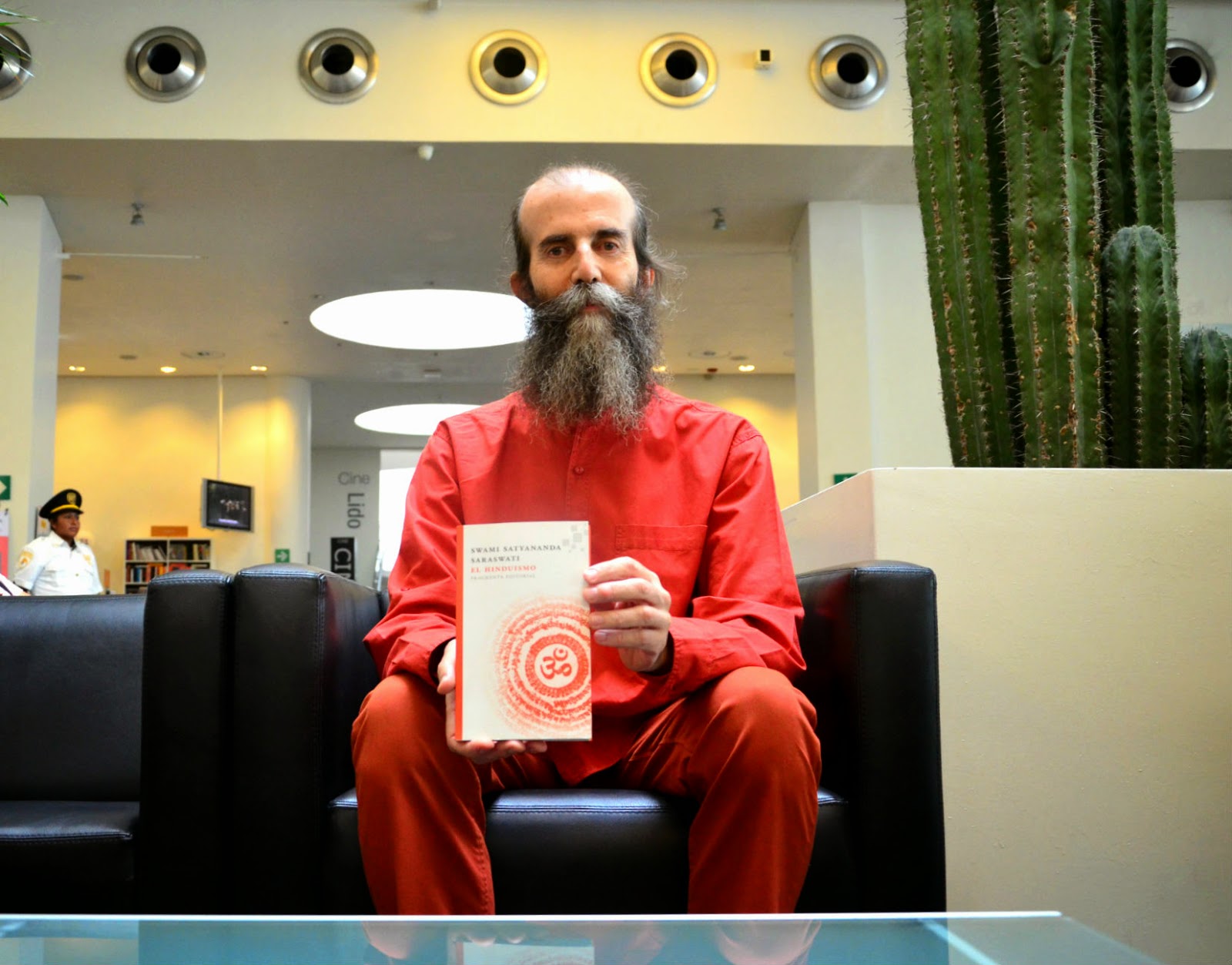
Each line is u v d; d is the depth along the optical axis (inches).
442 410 535.8
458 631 46.1
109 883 57.9
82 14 245.1
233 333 416.5
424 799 48.8
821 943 29.2
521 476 63.3
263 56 246.7
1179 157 260.1
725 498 61.2
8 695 82.7
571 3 251.3
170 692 58.4
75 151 250.4
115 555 483.5
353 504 667.4
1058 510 68.3
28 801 77.5
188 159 256.4
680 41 251.8
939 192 84.9
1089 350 77.2
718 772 49.3
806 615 64.4
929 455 291.3
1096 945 28.7
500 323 375.9
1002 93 81.3
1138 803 65.9
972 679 66.4
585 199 65.1
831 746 58.4
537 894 51.3
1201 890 65.3
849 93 252.2
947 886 64.4
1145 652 67.3
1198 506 68.9
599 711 55.6
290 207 288.7
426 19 249.3
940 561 67.4
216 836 57.5
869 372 290.5
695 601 57.9
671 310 74.2
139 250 320.2
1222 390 77.0
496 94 248.1
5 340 272.7
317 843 55.8
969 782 65.4
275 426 487.2
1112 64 86.7
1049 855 65.1
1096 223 79.5
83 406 490.9
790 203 290.8
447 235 312.2
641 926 29.3
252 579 57.7
